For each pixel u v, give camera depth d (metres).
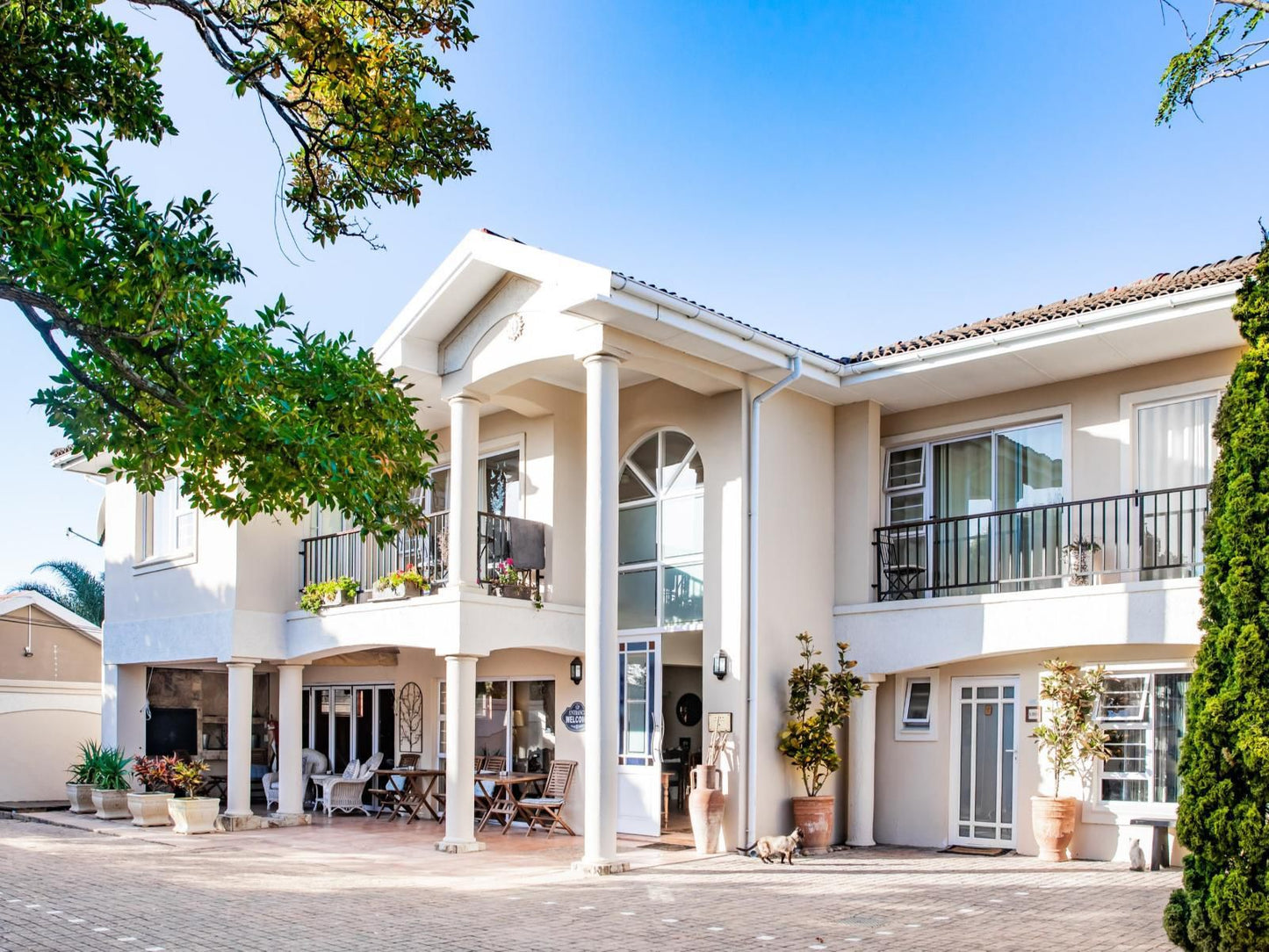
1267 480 7.46
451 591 12.95
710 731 12.65
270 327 7.67
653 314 11.22
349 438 7.62
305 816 15.75
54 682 20.55
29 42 7.24
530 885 10.40
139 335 6.82
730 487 12.95
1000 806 12.61
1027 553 13.01
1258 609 7.32
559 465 14.64
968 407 13.76
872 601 13.54
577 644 14.23
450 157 8.60
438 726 16.80
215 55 7.73
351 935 8.34
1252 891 6.95
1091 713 11.95
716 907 9.28
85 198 6.90
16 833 15.13
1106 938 8.05
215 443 7.11
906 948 7.76
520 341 12.52
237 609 15.48
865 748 13.14
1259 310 7.83
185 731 19.53
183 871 11.42
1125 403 12.45
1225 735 7.31
